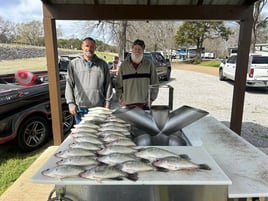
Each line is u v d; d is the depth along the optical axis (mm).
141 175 1127
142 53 2910
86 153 1305
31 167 2371
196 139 1876
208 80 11500
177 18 2676
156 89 2678
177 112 1826
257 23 18625
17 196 1965
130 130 1801
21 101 3084
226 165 1458
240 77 2771
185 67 20531
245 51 2707
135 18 2639
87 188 1220
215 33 25766
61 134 2799
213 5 2643
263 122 4707
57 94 2701
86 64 2688
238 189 1197
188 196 1213
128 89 2992
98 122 1873
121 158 1223
